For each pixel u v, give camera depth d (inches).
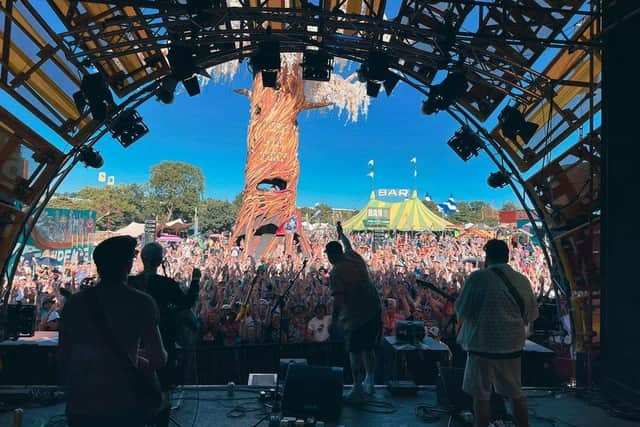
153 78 243.4
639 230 164.6
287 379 161.2
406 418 157.2
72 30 198.2
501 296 128.9
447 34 209.0
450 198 1732.3
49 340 192.1
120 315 80.4
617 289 175.6
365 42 235.1
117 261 83.4
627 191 171.5
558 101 245.1
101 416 77.9
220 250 861.8
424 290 345.4
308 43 238.5
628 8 174.6
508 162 262.7
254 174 781.9
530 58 238.8
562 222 241.4
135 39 214.4
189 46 214.5
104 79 210.1
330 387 158.1
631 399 165.8
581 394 188.1
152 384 84.0
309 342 249.4
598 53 213.8
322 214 3321.9
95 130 227.5
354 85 805.9
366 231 1389.0
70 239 885.8
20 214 203.3
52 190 217.6
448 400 158.6
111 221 2301.9
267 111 783.1
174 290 123.0
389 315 299.4
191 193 2452.0
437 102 249.6
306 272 474.0
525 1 211.8
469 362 132.9
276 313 271.7
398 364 195.9
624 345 171.6
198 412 161.5
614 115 180.2
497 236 1147.9
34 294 374.3
